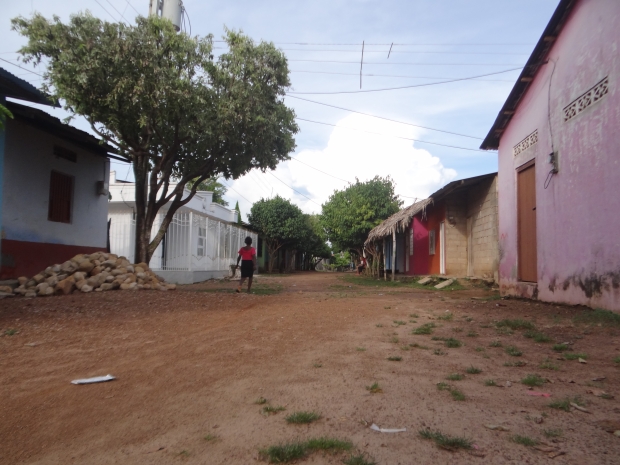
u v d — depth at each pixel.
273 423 3.21
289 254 49.19
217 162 12.92
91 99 10.48
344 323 7.27
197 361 4.98
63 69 10.26
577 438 2.84
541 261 9.28
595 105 7.38
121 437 3.09
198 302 9.59
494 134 11.94
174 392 3.96
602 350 5.14
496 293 13.28
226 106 11.05
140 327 6.87
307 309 8.91
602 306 7.11
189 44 10.79
